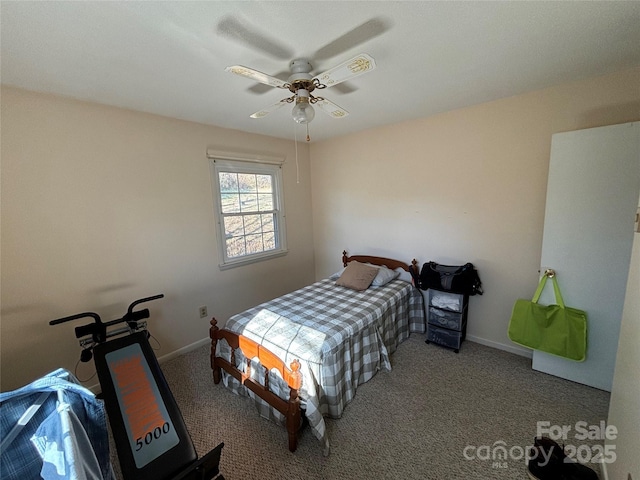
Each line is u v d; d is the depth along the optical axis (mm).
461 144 2635
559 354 2092
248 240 3395
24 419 728
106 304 2299
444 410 1924
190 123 2721
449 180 2762
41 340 2016
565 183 2027
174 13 1154
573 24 1325
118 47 1401
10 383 1916
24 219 1898
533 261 2377
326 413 1875
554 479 1377
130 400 1377
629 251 1852
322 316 2293
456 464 1535
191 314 2871
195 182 2799
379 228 3412
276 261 3701
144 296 2516
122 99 2098
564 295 2109
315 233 4168
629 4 1181
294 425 1600
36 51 1407
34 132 1898
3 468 675
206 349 2902
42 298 2000
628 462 1048
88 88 1876
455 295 2633
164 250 2621
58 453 688
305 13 1188
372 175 3371
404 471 1507
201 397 2143
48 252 2004
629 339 1172
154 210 2527
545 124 2188
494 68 1783
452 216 2793
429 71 1804
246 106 2311
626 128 1782
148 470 1176
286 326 2133
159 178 2539
